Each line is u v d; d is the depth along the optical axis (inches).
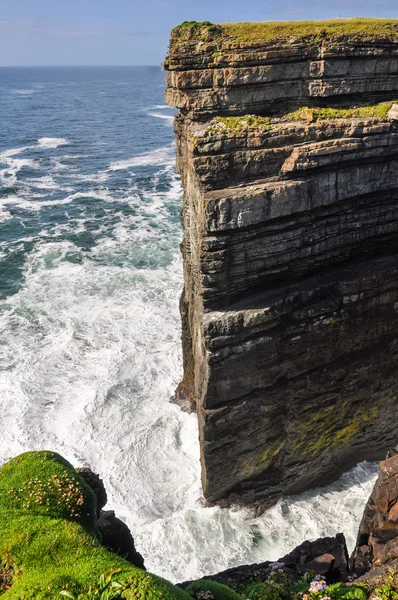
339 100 796.6
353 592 440.5
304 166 729.0
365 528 592.4
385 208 821.2
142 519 849.5
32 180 2689.5
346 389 870.4
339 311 810.2
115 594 348.2
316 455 896.3
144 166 2982.3
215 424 802.8
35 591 348.2
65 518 433.7
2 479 463.2
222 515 863.7
